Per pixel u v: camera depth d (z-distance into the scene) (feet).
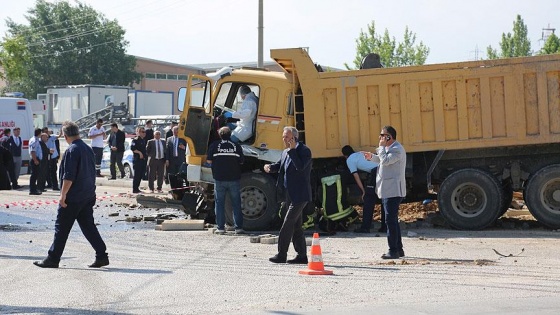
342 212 55.36
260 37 107.45
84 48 303.07
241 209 55.47
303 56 57.72
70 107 192.95
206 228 57.98
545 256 44.06
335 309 30.04
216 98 59.82
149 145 89.45
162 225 57.21
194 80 59.67
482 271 38.88
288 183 41.04
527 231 56.44
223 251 46.62
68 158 39.24
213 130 59.52
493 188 56.85
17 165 94.68
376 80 57.62
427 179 58.75
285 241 41.45
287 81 58.75
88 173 39.78
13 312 29.76
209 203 61.00
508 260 42.60
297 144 41.16
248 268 40.06
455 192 57.47
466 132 57.21
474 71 56.95
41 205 77.00
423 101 57.52
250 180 57.67
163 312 29.73
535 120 56.70
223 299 32.12
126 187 101.04
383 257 43.14
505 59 56.75
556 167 56.44
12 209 73.10
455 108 57.26
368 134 57.72
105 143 129.70
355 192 57.21
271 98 58.85
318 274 37.93
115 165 106.93
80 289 34.24
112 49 306.35
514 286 34.68
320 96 57.77
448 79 57.16
